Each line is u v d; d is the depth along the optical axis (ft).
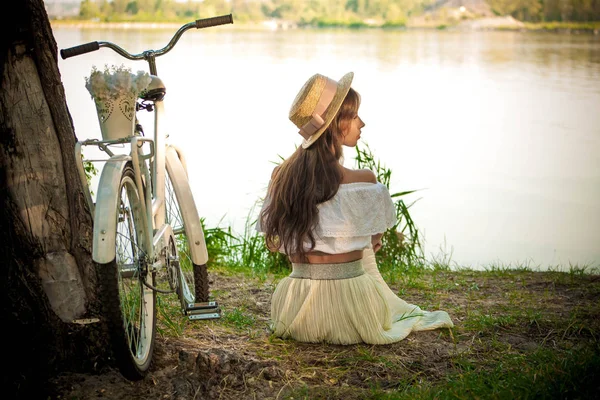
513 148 48.80
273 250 11.39
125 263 9.46
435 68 93.20
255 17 147.64
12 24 8.96
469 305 13.20
